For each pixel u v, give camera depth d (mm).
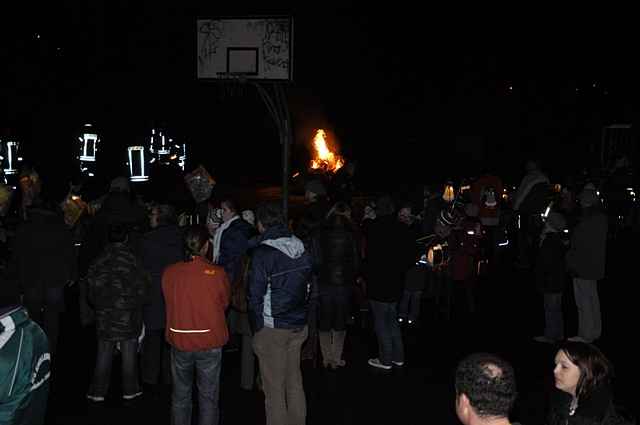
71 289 10555
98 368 6102
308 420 5855
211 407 5086
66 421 5723
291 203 23156
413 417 5953
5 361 2486
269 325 5105
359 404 6242
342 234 6805
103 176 20281
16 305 2662
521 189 12227
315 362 7270
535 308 9859
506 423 2330
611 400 3129
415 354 7711
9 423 2502
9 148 16234
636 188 16547
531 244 12672
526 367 7266
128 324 5977
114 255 5879
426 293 10398
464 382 2355
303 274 5121
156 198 8695
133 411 5969
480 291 10977
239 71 10023
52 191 15031
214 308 4922
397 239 6855
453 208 9789
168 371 6613
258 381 6508
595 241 7586
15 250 6703
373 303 7090
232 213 6316
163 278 4973
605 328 8672
